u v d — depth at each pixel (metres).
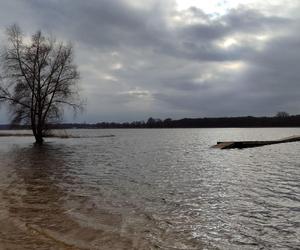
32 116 48.47
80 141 65.81
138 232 10.59
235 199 15.29
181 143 63.69
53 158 32.75
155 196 15.76
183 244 9.71
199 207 13.82
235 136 99.38
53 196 15.45
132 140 76.00
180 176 21.89
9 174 22.06
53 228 10.74
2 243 9.30
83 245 9.31
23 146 49.56
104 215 12.40
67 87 49.06
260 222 11.89
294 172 23.70
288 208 13.79
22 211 12.75
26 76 47.03
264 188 17.88
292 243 9.96
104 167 26.28
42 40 47.25
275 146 48.06
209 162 30.08
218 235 10.52
